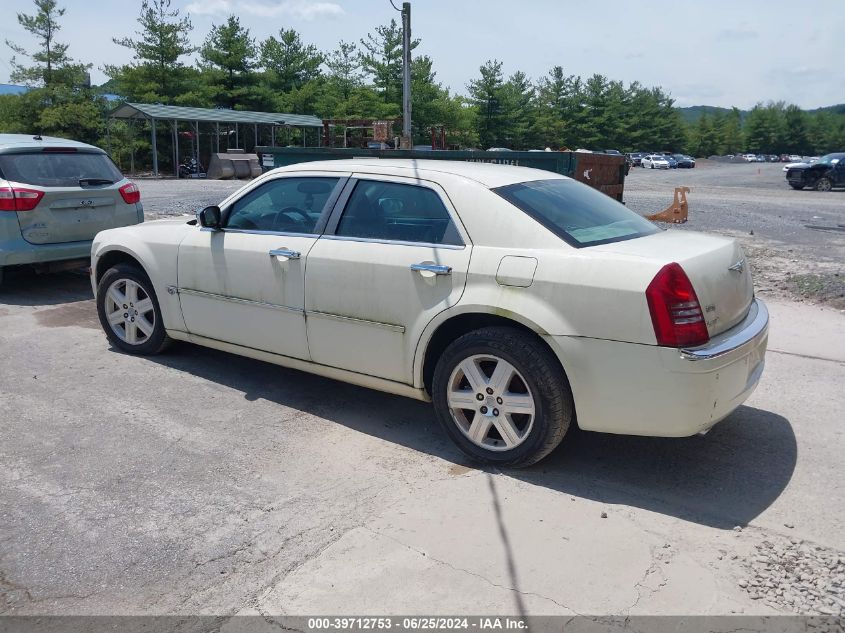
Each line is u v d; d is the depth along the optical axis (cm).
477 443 403
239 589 296
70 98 3816
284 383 540
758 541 329
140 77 4134
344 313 441
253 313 492
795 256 1086
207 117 3553
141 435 444
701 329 347
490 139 6981
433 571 305
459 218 405
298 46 5400
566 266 365
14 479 387
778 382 541
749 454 420
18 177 753
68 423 460
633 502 364
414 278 409
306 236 463
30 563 313
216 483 384
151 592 294
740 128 13175
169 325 554
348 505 361
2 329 677
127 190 845
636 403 354
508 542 326
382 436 447
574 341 360
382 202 439
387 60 5259
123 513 354
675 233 432
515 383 393
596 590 292
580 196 445
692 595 289
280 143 4888
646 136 10025
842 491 377
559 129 8431
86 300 802
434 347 423
